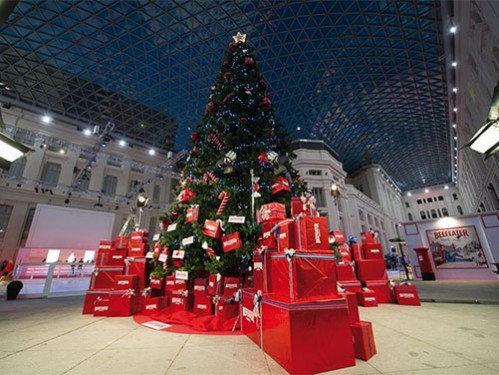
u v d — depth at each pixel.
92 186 25.81
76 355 2.49
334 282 2.45
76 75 20.81
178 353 2.53
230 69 6.47
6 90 22.00
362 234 6.73
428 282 10.44
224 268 4.17
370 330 2.49
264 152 4.71
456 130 23.16
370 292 5.25
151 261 5.45
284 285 2.39
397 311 4.59
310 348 2.03
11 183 21.73
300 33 18.58
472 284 8.96
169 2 15.28
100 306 4.62
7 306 5.99
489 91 11.79
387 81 23.12
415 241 12.81
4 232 20.73
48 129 24.34
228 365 2.20
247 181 4.88
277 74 22.53
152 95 23.30
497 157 15.47
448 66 16.14
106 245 5.39
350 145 35.00
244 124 5.30
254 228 4.14
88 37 17.36
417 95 24.25
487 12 8.74
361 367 2.10
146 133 29.27
